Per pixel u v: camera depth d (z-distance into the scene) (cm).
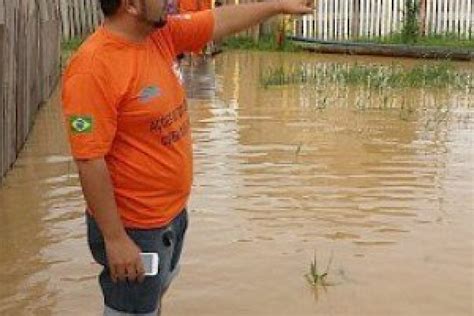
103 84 307
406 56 1791
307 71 1504
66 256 530
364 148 835
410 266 515
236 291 475
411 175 726
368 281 491
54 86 1241
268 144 849
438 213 619
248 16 358
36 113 988
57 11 1325
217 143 852
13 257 527
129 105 314
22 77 819
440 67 1516
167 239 335
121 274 320
